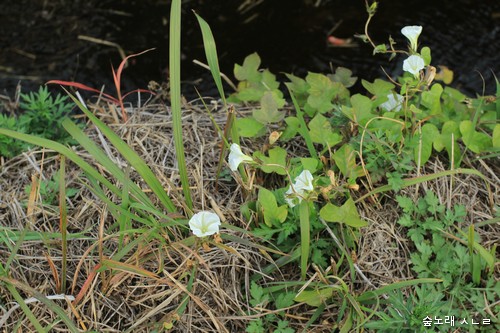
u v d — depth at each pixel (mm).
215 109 2801
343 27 3445
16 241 2449
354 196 2500
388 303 2350
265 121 2607
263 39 3398
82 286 2400
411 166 2492
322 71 3281
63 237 2301
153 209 2324
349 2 3541
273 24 3461
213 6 3527
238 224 2482
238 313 2363
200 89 3227
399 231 2480
